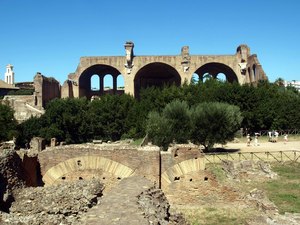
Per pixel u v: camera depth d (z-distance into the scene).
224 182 20.59
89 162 18.97
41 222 12.38
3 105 57.12
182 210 18.70
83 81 81.62
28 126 57.53
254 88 60.25
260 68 67.62
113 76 85.81
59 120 58.06
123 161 18.89
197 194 19.25
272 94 61.22
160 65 79.81
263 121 57.41
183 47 76.00
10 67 111.88
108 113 60.41
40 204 13.72
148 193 12.32
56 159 19.05
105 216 9.17
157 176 18.83
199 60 76.12
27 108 67.25
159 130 35.69
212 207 19.11
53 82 79.25
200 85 62.72
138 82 83.62
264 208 18.55
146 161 18.86
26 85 99.88
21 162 16.94
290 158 32.97
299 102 59.03
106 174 18.86
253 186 23.70
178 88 61.94
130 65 76.38
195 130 37.00
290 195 21.55
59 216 12.85
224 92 57.16
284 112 57.56
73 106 60.00
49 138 54.91
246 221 16.52
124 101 62.97
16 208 13.77
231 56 76.44
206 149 38.03
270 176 25.66
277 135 51.75
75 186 14.27
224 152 36.84
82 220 9.34
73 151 19.05
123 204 10.28
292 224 15.52
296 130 56.84
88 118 60.09
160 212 11.30
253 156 33.84
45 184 18.91
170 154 19.27
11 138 53.22
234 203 19.44
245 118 56.22
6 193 14.50
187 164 19.31
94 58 77.44
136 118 59.56
